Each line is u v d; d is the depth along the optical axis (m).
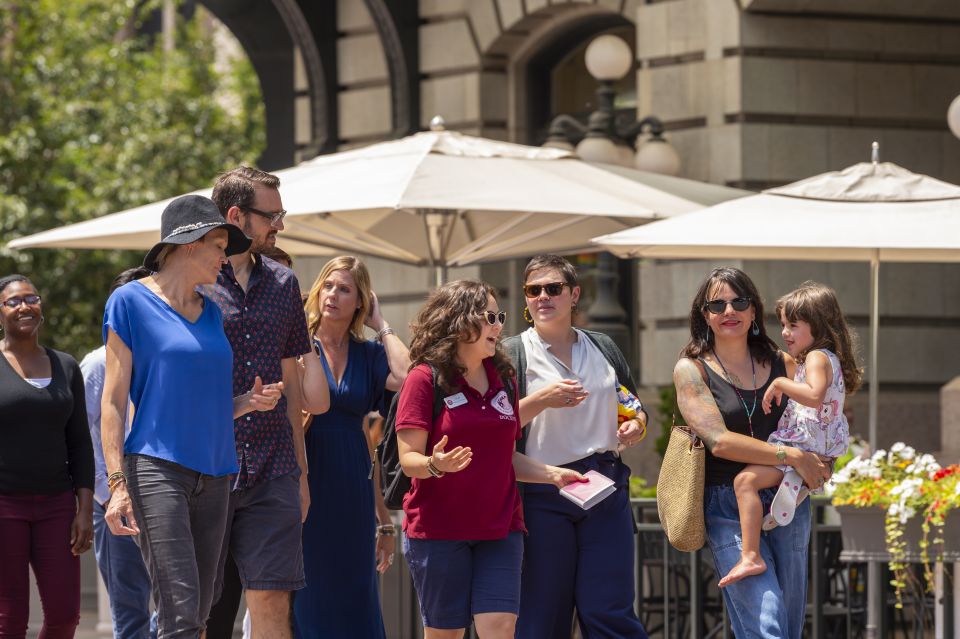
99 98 67.12
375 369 20.33
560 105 46.81
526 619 18.73
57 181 60.34
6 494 20.14
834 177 25.69
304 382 19.05
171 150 67.56
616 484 18.94
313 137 50.88
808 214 24.77
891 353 39.38
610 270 37.06
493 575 17.41
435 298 17.31
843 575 29.28
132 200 62.72
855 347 18.89
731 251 28.52
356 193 25.64
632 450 40.88
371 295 20.39
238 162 74.06
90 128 64.56
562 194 26.03
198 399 16.09
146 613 22.66
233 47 98.25
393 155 27.48
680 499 18.17
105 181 63.16
